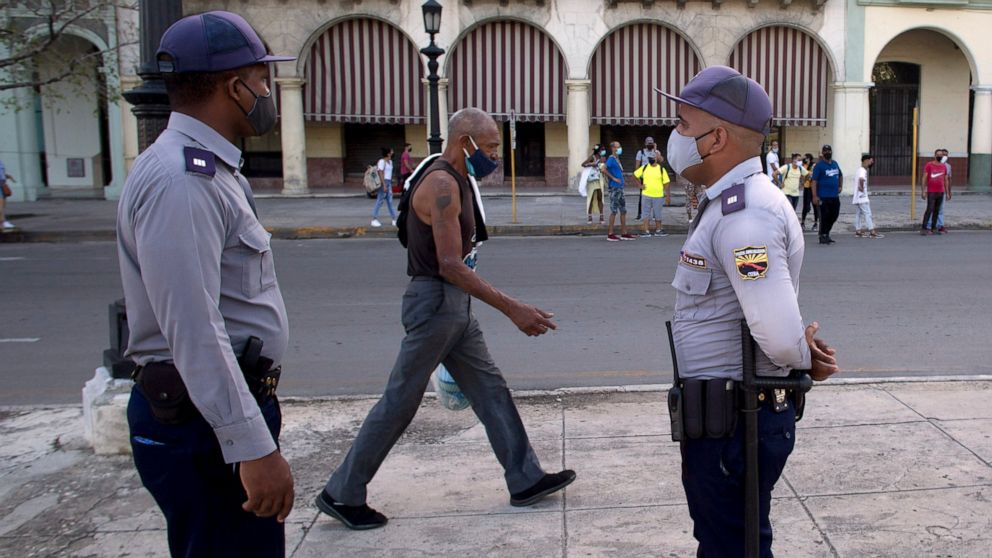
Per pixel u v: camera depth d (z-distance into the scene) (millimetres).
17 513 4027
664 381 6430
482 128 3697
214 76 2223
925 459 4363
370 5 24094
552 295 9984
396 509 4020
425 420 5266
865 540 3541
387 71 24766
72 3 17109
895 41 28000
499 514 3932
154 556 3609
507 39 24938
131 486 4309
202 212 2088
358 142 27438
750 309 2252
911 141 28703
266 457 2127
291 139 24328
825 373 2482
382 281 11227
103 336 8258
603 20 24656
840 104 25500
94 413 4688
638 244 15094
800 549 3479
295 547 3662
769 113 2393
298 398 5840
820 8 24953
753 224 2260
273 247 15148
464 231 3814
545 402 5605
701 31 24953
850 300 9461
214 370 2062
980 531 3588
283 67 23984
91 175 26547
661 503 3982
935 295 9719
